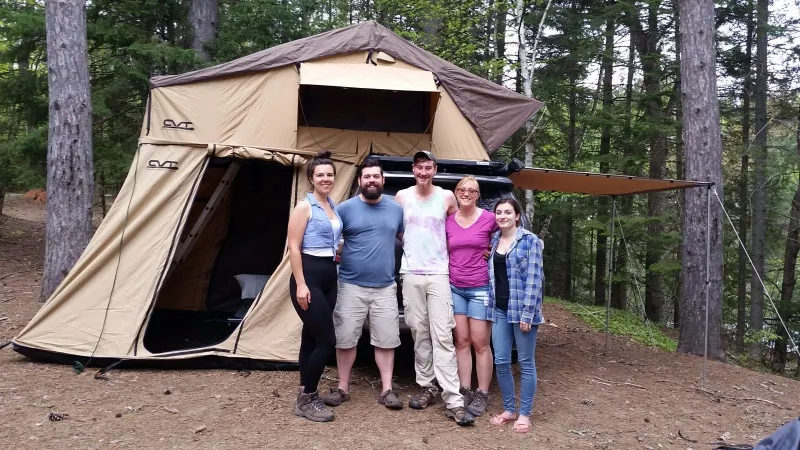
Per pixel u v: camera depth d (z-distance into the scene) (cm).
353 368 526
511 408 416
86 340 496
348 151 580
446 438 382
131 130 1029
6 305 700
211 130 559
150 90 556
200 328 674
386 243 423
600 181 575
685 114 781
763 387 584
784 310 1381
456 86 625
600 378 564
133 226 524
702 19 770
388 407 427
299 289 388
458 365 437
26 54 937
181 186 541
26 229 1348
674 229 1285
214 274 726
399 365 542
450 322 420
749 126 1416
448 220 434
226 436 367
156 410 406
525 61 1095
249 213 734
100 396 429
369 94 596
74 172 720
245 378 484
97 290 511
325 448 355
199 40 1078
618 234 1315
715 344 752
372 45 596
